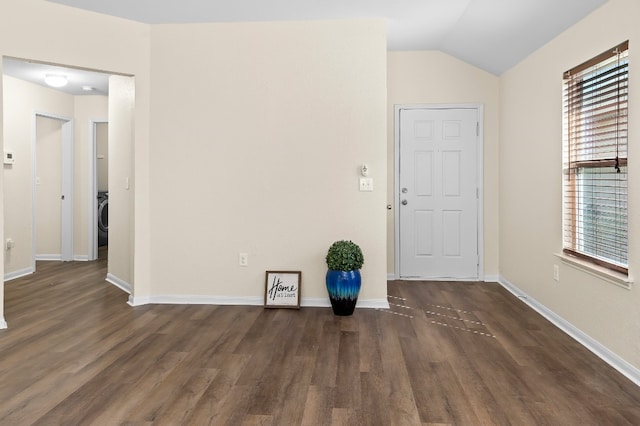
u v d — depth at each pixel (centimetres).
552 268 389
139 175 436
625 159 294
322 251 432
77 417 227
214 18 420
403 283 532
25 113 592
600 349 308
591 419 225
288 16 416
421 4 390
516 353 313
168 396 250
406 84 540
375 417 228
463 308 428
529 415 229
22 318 392
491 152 537
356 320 390
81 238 699
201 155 436
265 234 435
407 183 545
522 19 379
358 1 384
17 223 578
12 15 368
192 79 434
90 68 408
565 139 368
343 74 426
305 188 432
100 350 318
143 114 434
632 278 273
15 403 241
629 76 277
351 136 428
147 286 442
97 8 398
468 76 536
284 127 431
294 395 251
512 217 490
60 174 689
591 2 310
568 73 357
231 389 258
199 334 352
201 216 438
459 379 272
